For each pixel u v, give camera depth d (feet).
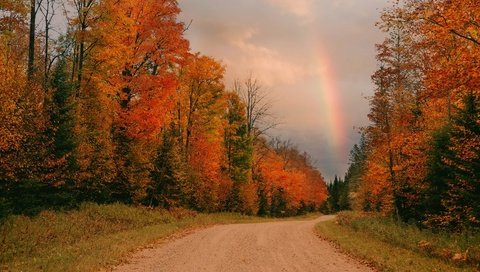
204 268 42.86
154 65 99.50
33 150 69.41
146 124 93.71
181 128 132.98
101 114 89.97
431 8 46.01
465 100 68.44
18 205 66.74
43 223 61.41
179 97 122.52
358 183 223.51
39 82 79.82
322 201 394.73
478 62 45.44
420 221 86.38
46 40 84.74
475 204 62.13
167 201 110.83
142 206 98.84
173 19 96.89
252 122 170.71
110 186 95.76
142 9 95.50
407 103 91.76
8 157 63.00
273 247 61.77
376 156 102.83
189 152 133.49
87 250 48.67
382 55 88.84
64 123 75.31
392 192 97.40
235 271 41.88
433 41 53.98
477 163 62.08
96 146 86.84
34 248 50.75
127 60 88.58
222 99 130.93
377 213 123.54
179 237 70.59
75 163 77.41
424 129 87.97
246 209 173.27
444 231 70.13
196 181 132.26
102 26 83.76
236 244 63.31
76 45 88.33
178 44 96.27
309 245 66.23
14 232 53.11
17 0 70.18
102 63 87.92
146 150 102.06
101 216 77.46
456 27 45.98
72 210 74.28
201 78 124.57
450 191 71.72
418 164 84.89
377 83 92.94
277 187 235.40
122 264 43.42
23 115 66.13
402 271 42.14
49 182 72.28
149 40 96.07
